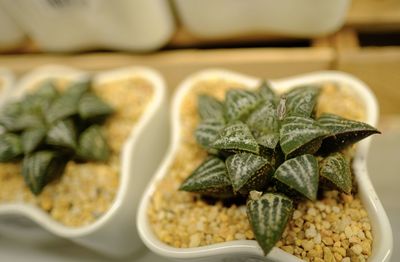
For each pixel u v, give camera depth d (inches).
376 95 8.9
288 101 6.5
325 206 6.4
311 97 6.4
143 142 8.0
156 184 7.2
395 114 9.2
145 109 8.4
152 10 8.6
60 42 9.6
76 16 8.9
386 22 8.5
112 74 9.2
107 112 8.2
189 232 6.6
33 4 8.7
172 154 7.6
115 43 9.4
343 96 7.5
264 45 9.6
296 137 5.9
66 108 8.0
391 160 8.4
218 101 7.4
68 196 7.6
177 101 8.2
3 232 8.9
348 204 6.4
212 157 6.7
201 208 6.8
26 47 10.2
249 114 6.7
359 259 5.9
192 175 6.5
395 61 8.2
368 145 6.7
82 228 7.2
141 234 6.6
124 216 7.3
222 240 6.3
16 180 8.0
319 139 5.9
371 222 6.2
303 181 5.7
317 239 6.1
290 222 6.3
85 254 8.5
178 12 9.4
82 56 9.9
